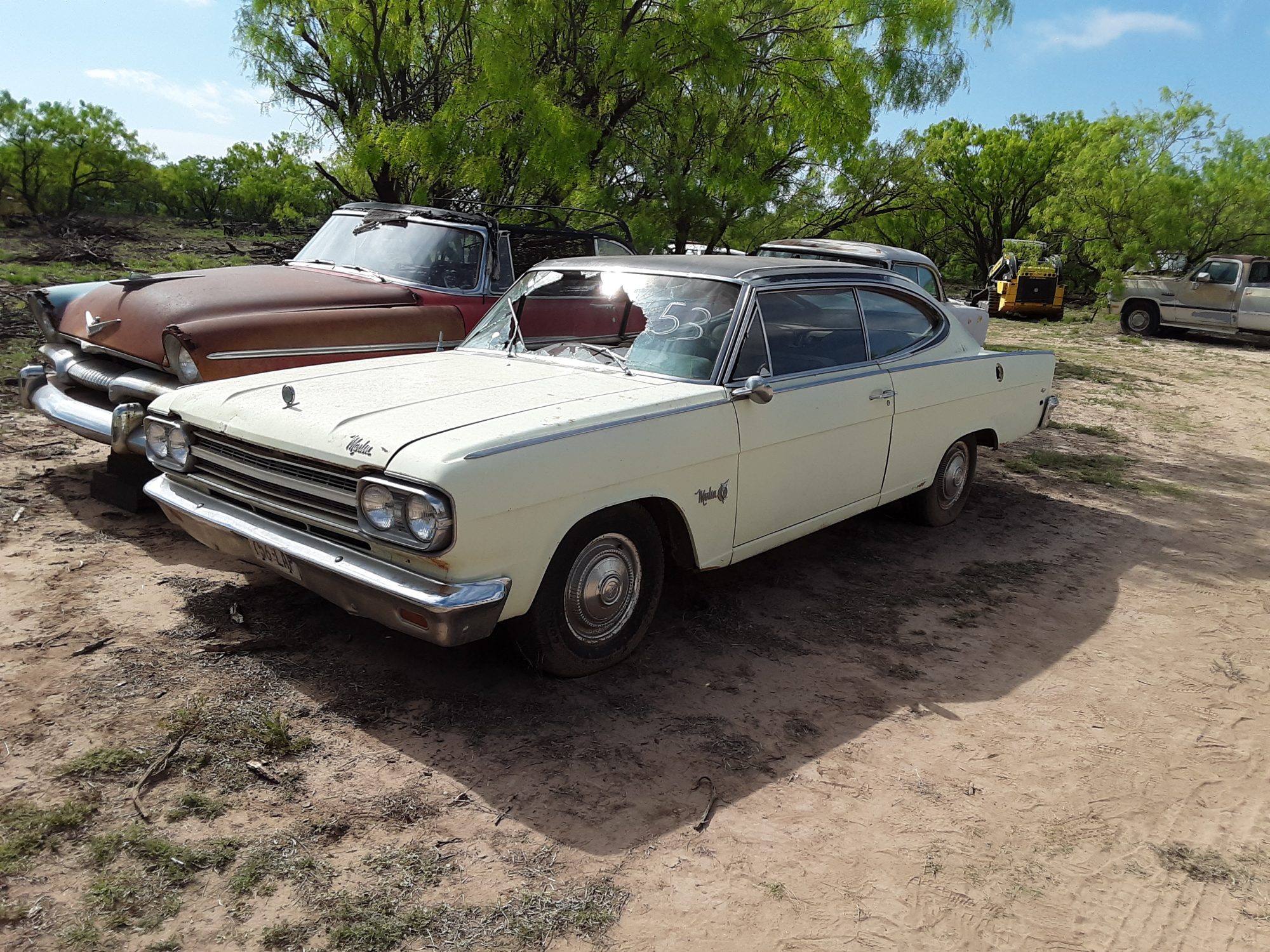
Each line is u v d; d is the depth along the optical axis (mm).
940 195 20672
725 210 12375
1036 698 4039
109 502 5562
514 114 10305
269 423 3643
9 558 4707
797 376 4590
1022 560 5781
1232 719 3955
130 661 3781
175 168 70062
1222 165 26297
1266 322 19422
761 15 11812
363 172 11359
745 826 3041
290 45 11516
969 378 5801
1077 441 9562
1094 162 26906
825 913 2672
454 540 3109
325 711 3543
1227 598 5352
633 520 3859
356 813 2961
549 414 3582
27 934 2381
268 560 3670
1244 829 3203
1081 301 33625
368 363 4531
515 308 4961
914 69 12234
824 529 6137
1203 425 10883
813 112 11875
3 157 51875
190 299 5496
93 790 2967
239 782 3078
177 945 2387
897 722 3766
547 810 3043
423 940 2457
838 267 5145
